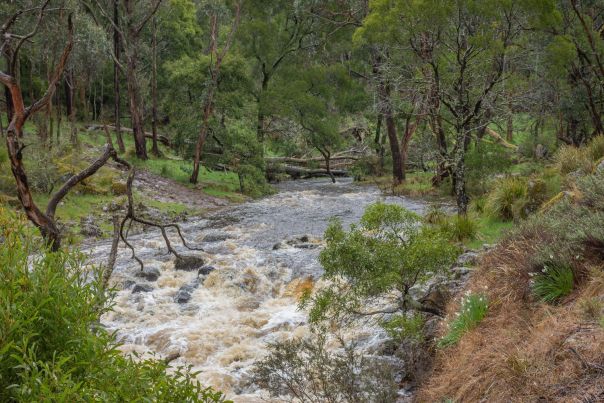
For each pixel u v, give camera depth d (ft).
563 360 17.29
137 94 119.24
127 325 36.04
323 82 122.11
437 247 26.03
